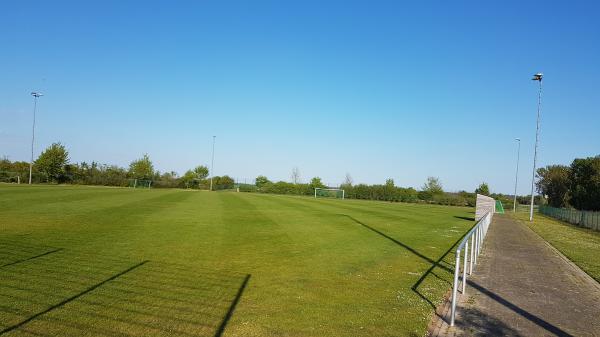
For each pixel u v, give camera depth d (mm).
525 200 112062
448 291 9633
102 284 8305
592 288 10789
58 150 59750
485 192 82812
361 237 17656
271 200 41438
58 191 33938
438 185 82125
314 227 20031
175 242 13422
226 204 31469
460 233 22156
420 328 6977
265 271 10320
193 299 7777
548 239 23203
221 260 11242
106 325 6297
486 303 8789
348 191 73312
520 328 7320
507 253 16422
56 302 7109
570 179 75812
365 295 8773
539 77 41469
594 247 20234
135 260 10539
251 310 7355
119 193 36906
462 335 6828
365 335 6527
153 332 6152
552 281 11414
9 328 5949
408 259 13312
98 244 12203
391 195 72250
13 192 29625
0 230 13438
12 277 8336
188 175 87312
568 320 7910
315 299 8250
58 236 13016
